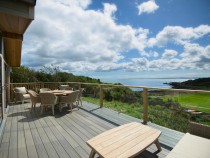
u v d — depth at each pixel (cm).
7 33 373
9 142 296
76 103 634
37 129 363
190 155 169
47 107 581
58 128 369
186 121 328
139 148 194
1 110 425
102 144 204
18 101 734
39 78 1205
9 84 738
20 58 689
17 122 416
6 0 231
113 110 537
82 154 252
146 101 393
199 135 221
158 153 250
